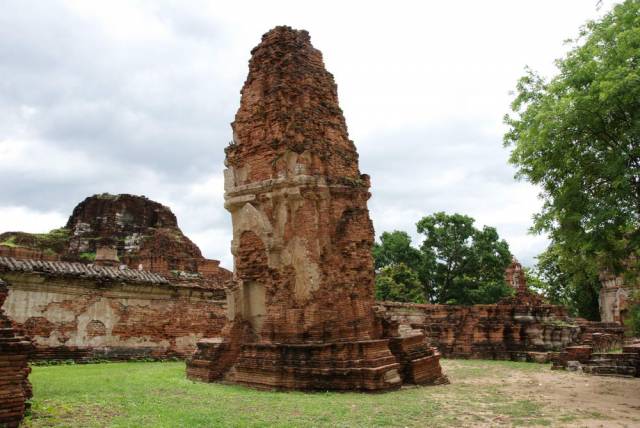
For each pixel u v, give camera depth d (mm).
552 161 16703
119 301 27422
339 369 15234
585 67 15617
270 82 18875
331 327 16359
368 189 19453
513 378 20578
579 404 13844
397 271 55875
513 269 36375
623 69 14125
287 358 15859
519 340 31391
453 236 61031
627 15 15570
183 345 29578
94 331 26094
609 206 14914
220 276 47062
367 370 14992
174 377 18219
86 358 25438
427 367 18062
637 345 24797
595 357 23891
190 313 30422
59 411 10828
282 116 18078
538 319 31312
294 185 17328
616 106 14844
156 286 28859
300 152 17578
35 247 48438
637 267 18766
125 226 53562
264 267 18141
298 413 11438
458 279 60219
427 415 11727
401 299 53062
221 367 17719
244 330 18328
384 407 12414
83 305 25844
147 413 10914
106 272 26984
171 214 57250
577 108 15320
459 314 33844
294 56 19047
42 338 24000
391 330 17969
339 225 17875
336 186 18031
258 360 16266
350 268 17516
